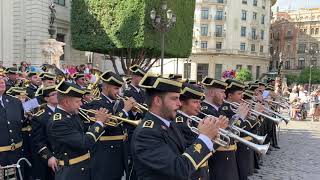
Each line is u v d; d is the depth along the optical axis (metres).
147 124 3.13
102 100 5.67
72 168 4.43
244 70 57.50
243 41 66.94
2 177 4.91
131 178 5.66
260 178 8.23
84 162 4.53
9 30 29.23
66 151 4.43
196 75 65.12
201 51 64.81
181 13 26.16
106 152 5.54
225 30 65.12
